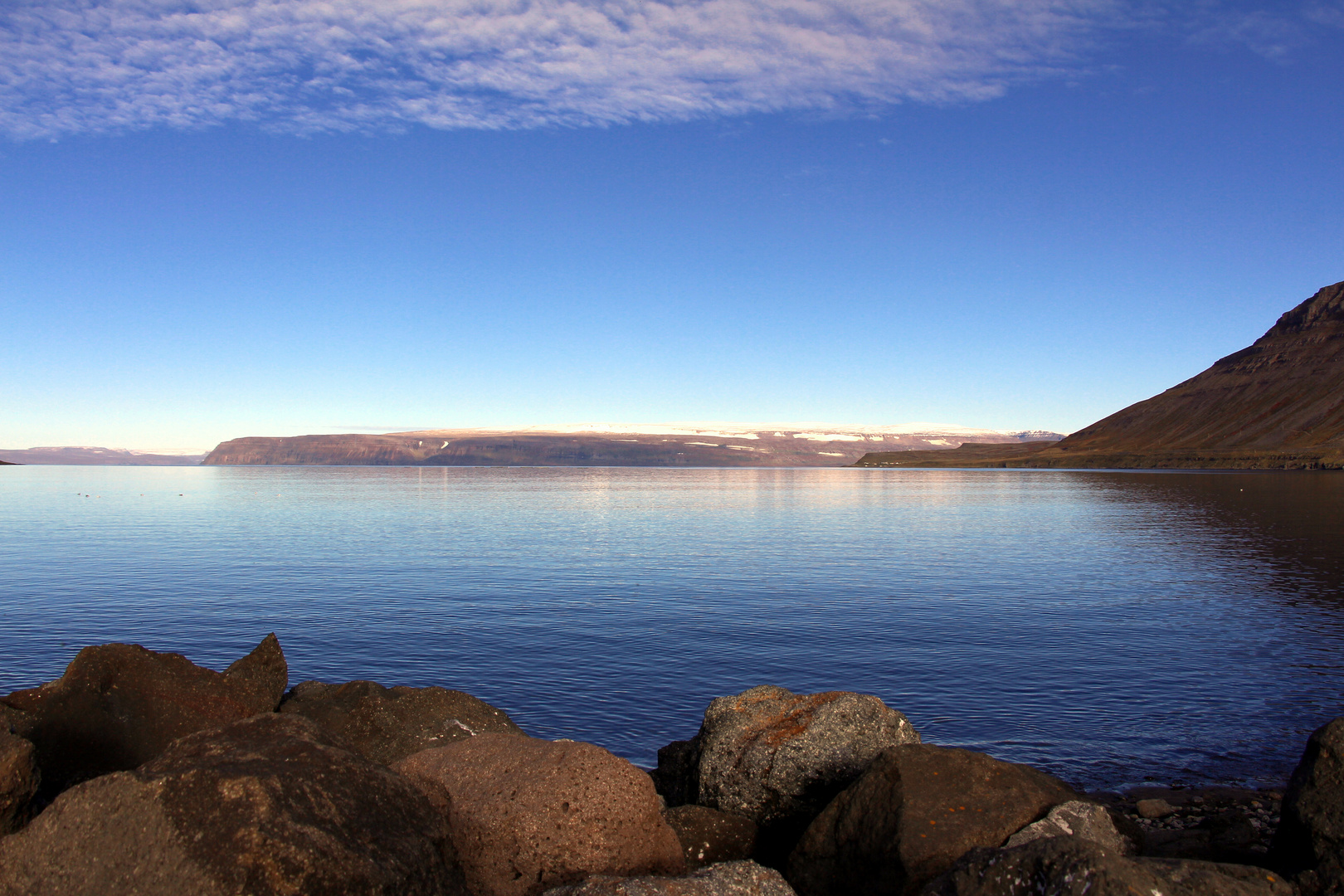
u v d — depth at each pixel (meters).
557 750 8.16
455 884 7.00
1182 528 65.50
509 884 7.43
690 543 56.72
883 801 8.53
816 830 8.93
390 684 20.69
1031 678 20.91
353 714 12.10
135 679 10.62
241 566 43.75
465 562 45.56
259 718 7.52
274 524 72.75
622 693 19.83
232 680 11.20
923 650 23.95
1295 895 6.63
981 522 75.62
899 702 18.89
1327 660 22.56
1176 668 21.83
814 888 8.65
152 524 71.88
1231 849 10.39
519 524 74.06
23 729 9.62
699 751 11.56
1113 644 24.70
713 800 10.69
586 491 155.75
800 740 10.48
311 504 105.25
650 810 8.02
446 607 31.20
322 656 23.45
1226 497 108.31
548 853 7.47
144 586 36.50
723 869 7.37
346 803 6.52
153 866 5.73
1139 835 9.66
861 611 30.34
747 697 11.55
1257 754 15.52
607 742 16.55
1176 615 29.41
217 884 5.50
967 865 6.72
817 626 27.50
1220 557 46.88
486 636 25.95
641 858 7.83
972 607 31.17
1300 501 96.94
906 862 7.78
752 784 10.41
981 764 8.88
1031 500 111.31
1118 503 102.12
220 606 31.27
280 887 5.52
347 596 33.91
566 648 24.36
